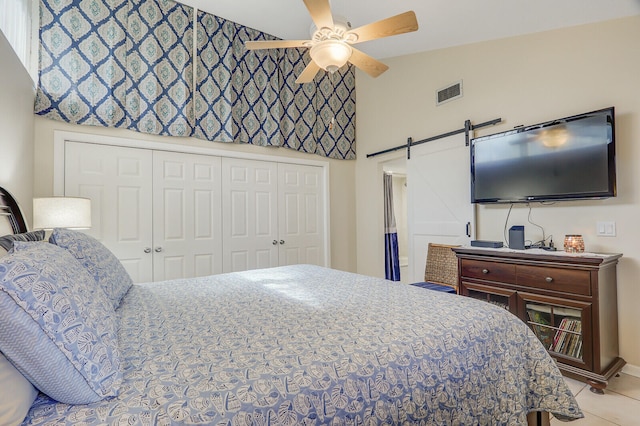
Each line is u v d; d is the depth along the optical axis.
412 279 3.84
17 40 2.39
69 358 0.74
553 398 1.32
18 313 0.73
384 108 4.32
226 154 3.69
